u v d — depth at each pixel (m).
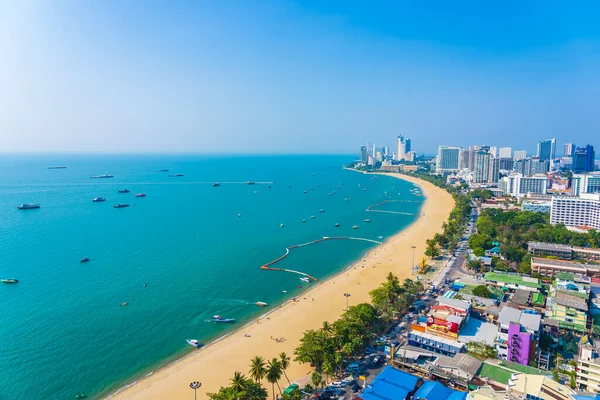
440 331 172.25
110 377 156.62
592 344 164.12
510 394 117.88
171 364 166.50
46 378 154.75
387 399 132.50
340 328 166.50
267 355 172.00
